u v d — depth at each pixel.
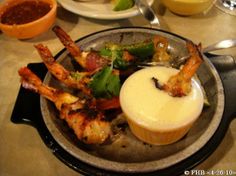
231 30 0.32
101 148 0.21
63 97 0.21
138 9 0.31
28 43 0.31
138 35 0.27
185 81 0.20
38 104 0.23
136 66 0.25
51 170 0.21
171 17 0.34
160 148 0.20
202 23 0.33
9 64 0.30
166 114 0.19
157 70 0.22
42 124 0.21
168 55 0.25
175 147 0.20
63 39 0.24
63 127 0.21
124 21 0.34
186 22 0.33
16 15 0.31
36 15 0.31
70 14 0.35
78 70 0.26
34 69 0.26
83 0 0.33
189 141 0.20
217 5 0.35
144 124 0.19
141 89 0.20
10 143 0.23
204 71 0.24
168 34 0.26
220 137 0.20
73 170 0.21
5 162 0.22
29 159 0.22
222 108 0.21
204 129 0.20
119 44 0.27
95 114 0.20
